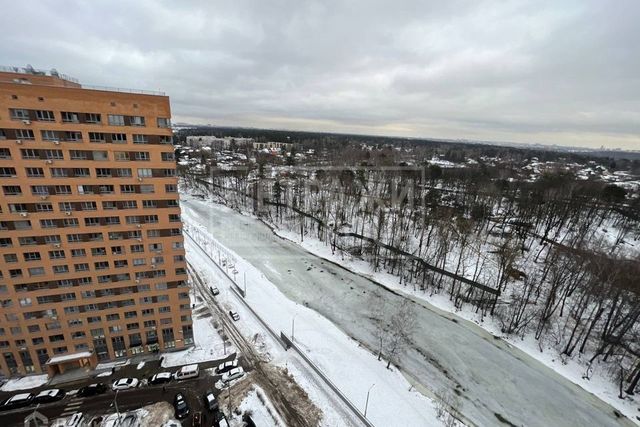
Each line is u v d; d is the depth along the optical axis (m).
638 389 59.28
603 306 76.88
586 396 57.78
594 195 124.00
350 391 54.62
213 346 65.75
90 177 49.28
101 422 49.28
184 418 50.31
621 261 74.44
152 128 50.28
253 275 94.62
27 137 44.97
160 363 60.78
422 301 85.12
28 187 46.84
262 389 55.38
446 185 165.62
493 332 73.62
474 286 81.88
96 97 46.22
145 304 59.22
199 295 83.25
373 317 77.88
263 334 69.50
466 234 104.75
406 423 49.31
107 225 52.53
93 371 58.12
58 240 50.66
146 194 53.06
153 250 56.53
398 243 102.31
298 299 84.44
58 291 53.09
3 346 53.53
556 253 86.62
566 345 68.69
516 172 186.00
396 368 61.66
